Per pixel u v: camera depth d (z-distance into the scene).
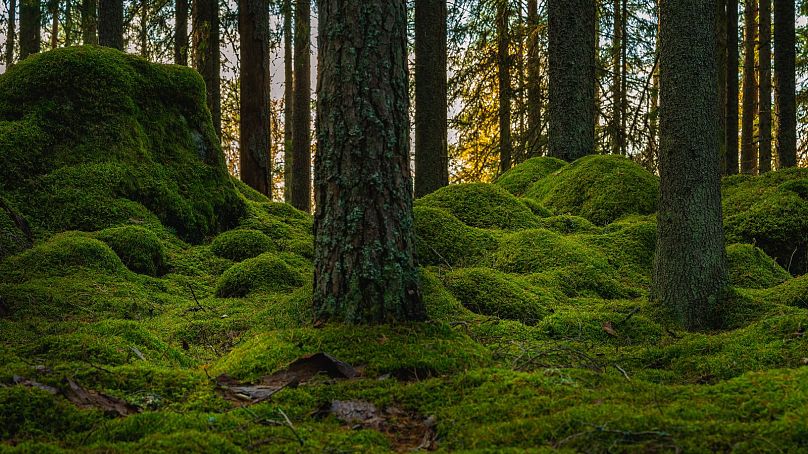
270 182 12.55
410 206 3.91
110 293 5.68
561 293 6.41
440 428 2.54
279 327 4.68
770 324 4.32
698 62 5.24
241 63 12.20
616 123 14.21
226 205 8.92
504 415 2.55
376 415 2.74
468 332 4.45
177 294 6.39
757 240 8.29
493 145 17.94
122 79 8.62
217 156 9.30
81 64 8.42
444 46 13.18
